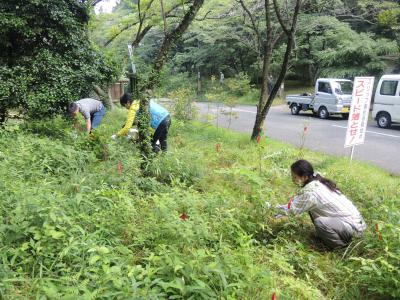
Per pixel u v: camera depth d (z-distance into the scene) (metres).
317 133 13.38
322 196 3.89
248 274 2.77
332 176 6.07
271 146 9.37
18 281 2.54
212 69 35.16
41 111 7.68
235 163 6.59
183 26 5.71
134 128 6.38
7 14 7.65
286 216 4.17
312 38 25.48
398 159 9.49
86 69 8.36
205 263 2.81
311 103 18.61
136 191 4.29
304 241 4.02
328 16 21.11
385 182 6.54
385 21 20.78
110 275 2.39
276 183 5.82
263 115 9.70
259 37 13.88
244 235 3.47
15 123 7.54
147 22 13.35
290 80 32.19
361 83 6.98
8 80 7.53
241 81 17.33
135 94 5.75
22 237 3.00
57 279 2.49
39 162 4.76
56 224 2.95
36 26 8.02
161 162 5.39
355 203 5.06
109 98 12.69
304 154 8.30
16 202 3.18
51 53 8.16
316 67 27.66
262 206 4.25
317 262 3.56
